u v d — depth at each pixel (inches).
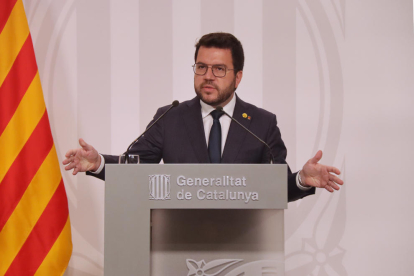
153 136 176.4
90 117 236.4
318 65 234.8
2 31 202.5
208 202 111.9
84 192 233.8
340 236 229.0
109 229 112.0
